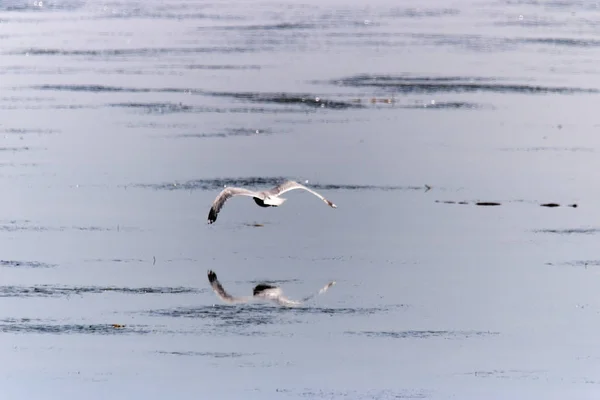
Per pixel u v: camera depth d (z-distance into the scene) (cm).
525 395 1792
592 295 2214
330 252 2438
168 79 4134
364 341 1988
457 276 2303
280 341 1984
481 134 3406
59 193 2828
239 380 1833
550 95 3894
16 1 5903
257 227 2608
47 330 2031
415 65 4356
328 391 1792
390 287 2241
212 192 2856
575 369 1888
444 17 5456
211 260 2381
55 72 4259
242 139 3319
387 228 2598
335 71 4262
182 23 5341
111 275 2295
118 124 3494
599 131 3459
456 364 1902
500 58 4475
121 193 2834
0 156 3145
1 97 3844
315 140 3312
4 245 2459
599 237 2542
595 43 4775
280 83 4059
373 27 5175
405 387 1811
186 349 1950
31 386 1816
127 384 1820
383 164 3100
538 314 2120
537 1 5953
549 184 2939
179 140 3306
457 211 2719
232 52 4606
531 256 2422
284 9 5756
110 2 5969
